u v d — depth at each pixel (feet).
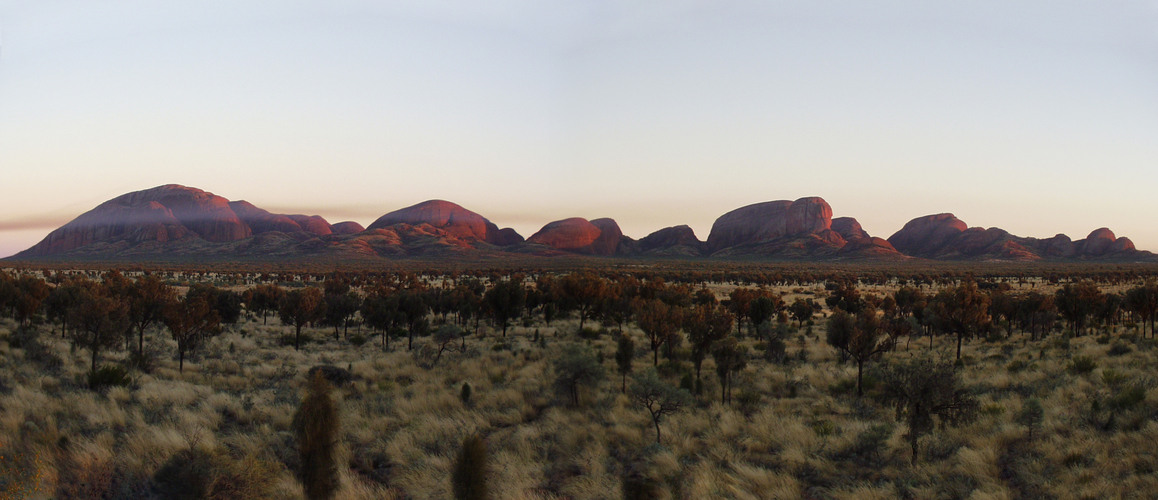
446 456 44.65
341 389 70.64
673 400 52.42
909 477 38.68
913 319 136.26
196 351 95.30
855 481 39.14
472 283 227.20
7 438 38.83
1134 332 104.78
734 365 63.57
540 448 48.52
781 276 428.97
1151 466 34.60
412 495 37.96
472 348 106.22
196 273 513.86
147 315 89.76
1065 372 64.90
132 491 32.22
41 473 33.19
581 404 62.85
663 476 41.09
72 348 80.18
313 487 32.99
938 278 432.25
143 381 65.57
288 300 119.03
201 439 43.21
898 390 44.83
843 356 90.63
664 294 161.07
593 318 161.89
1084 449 38.75
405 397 66.18
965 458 39.83
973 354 96.22
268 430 48.98
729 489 37.86
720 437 50.49
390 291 219.00
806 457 44.04
